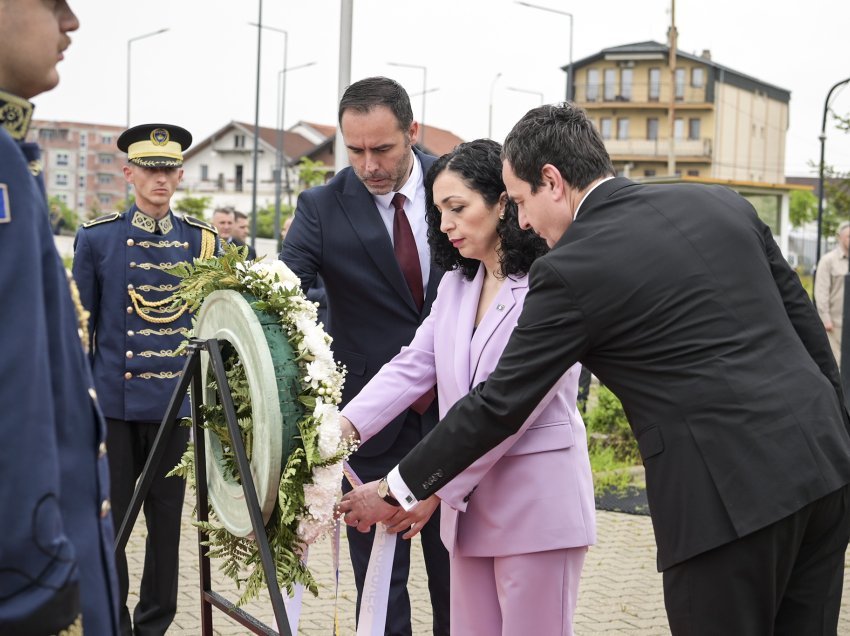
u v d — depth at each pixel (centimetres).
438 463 268
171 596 427
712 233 253
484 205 289
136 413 427
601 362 254
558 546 279
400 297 370
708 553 237
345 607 466
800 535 242
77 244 439
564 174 263
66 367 175
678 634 245
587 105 6638
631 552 575
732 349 241
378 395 313
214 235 462
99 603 178
